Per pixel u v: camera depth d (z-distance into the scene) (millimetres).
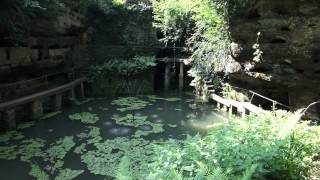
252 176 4105
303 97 8414
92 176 7707
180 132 11148
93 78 17656
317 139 5445
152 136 10680
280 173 4504
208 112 13984
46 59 15219
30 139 10344
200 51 16297
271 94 10398
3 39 12180
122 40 20344
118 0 20328
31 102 12305
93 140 10281
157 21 20531
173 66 19312
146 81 18625
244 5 9461
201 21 15336
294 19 8172
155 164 4504
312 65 7996
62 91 14375
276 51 8828
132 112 14102
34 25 13578
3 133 10820
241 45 10023
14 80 13055
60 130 11359
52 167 8242
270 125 5535
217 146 4660
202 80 16578
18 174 7852
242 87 11461
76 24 16781
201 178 3826
